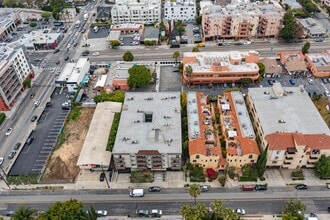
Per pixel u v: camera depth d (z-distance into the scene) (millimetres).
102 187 144625
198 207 120500
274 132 145375
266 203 134125
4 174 151750
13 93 199125
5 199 141375
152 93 180000
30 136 174625
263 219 128125
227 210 117125
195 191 121812
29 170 154500
